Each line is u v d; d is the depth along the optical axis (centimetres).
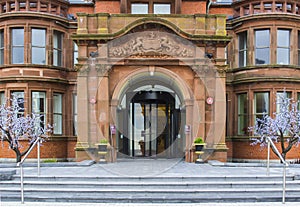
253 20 1931
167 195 1005
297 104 1895
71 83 2011
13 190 1037
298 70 1920
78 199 973
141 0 1948
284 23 1908
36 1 1928
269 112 1878
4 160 1864
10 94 1884
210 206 916
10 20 1905
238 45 2016
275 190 1024
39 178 1124
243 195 1002
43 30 1948
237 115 1998
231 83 2002
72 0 2156
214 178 1116
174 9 1964
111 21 1708
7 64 1902
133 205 930
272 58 1900
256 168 1384
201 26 1717
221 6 2069
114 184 1066
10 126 1605
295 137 1645
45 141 1889
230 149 2005
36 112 1908
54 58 1989
